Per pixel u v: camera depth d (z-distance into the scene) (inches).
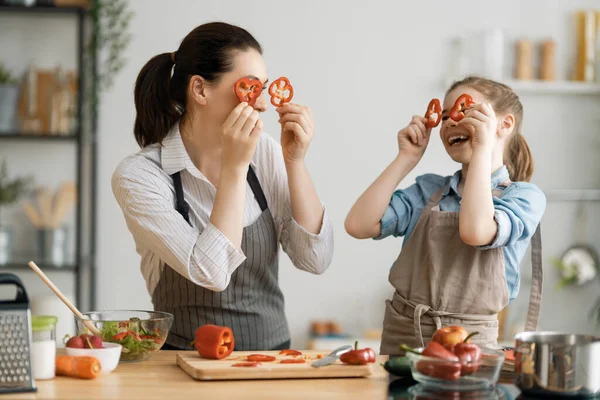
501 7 153.6
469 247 75.1
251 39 75.4
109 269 152.9
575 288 154.5
